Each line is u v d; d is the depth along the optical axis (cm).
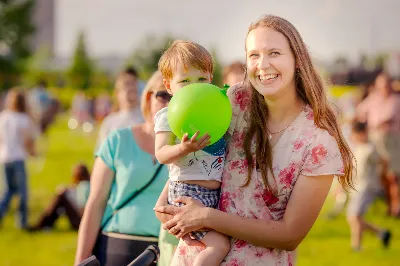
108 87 8638
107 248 433
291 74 321
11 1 7075
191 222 323
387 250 954
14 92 1147
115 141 444
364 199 956
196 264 320
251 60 324
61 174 1797
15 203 1358
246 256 321
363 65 4497
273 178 322
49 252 941
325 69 358
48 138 3028
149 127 443
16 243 998
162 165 431
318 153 317
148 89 441
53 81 8456
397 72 3030
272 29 320
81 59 8400
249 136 330
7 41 7012
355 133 1001
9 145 1112
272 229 316
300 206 317
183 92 323
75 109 3922
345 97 1795
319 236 1047
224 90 331
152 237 425
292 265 339
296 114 329
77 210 1093
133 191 432
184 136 313
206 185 338
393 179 1188
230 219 319
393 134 1181
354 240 952
